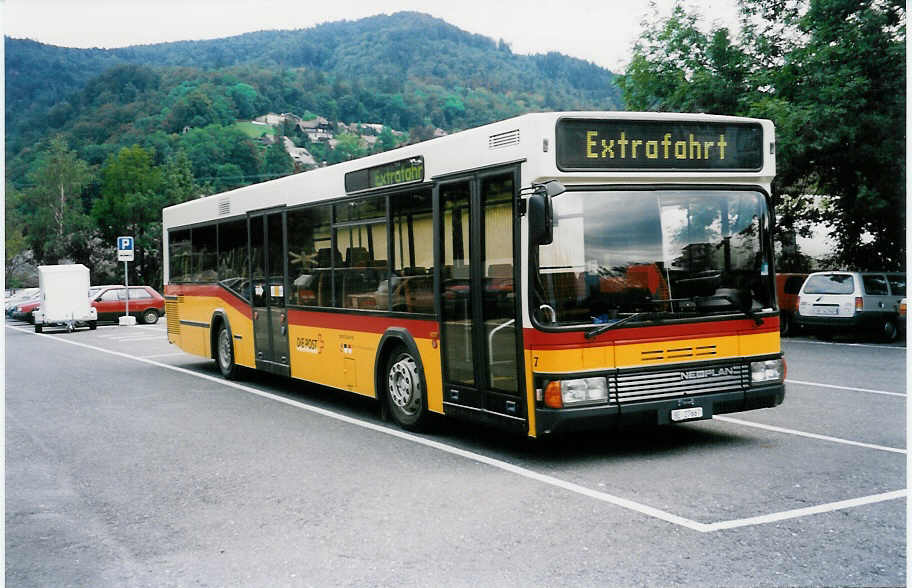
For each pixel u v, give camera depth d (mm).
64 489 7086
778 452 7664
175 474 7508
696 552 5043
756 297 7672
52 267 30188
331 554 5219
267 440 8906
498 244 7535
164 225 17188
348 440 8773
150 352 20594
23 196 87188
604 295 7121
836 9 20797
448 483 6859
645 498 6230
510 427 7406
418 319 8789
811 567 4762
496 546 5258
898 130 20375
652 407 7121
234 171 125375
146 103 165125
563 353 6938
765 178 7777
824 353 16938
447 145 8258
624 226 7230
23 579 4973
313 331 11125
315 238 11000
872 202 21828
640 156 7293
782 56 22453
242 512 6227
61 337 27188
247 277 13172
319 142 176625
